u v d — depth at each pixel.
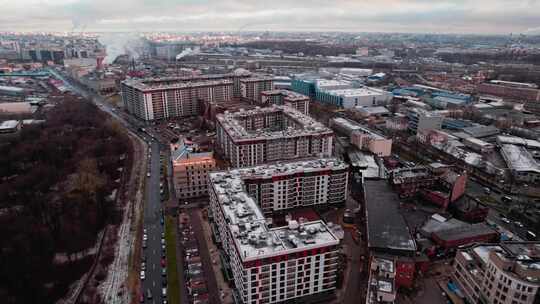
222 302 154.25
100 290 162.88
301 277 147.62
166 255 187.00
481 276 148.38
